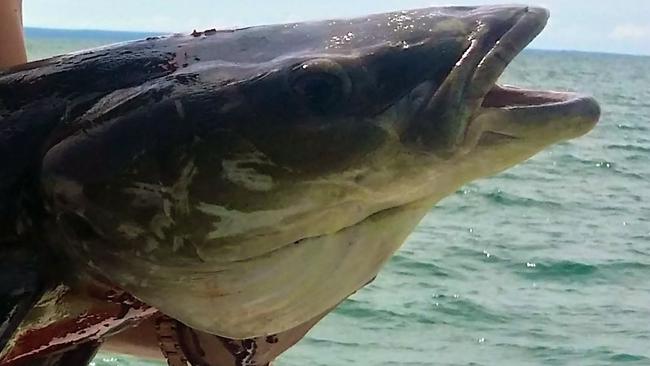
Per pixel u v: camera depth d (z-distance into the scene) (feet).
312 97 1.87
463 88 1.80
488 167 1.82
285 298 1.91
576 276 10.02
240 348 2.22
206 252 1.88
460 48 1.85
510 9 1.89
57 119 1.95
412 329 7.55
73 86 1.98
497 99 1.84
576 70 82.69
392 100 1.85
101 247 1.90
